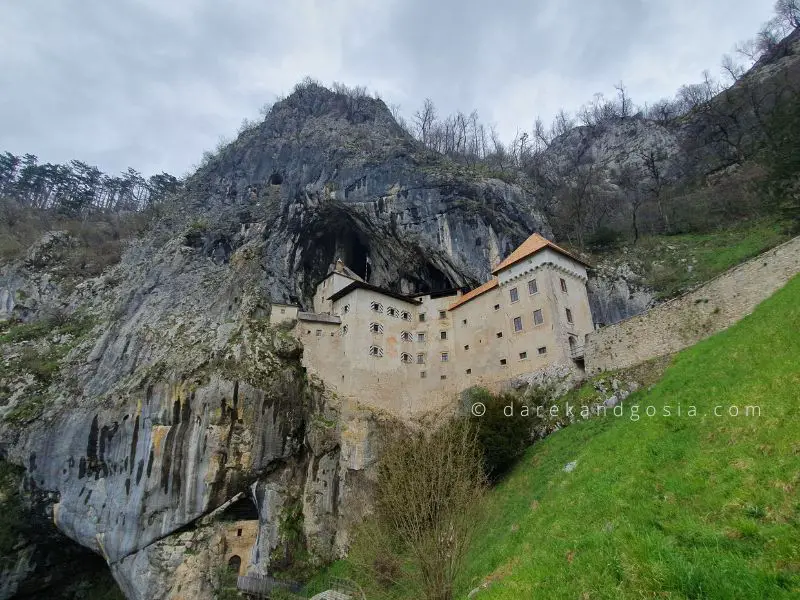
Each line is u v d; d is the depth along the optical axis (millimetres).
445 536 15172
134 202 98188
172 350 44844
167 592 34594
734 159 60250
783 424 10008
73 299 60312
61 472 40375
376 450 41312
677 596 6250
